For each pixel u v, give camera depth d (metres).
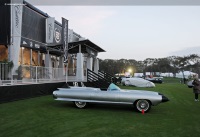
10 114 7.36
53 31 18.78
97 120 6.70
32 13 16.72
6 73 10.72
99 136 5.16
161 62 99.94
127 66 84.44
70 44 16.20
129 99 8.12
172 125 6.26
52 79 14.42
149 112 8.16
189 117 7.37
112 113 7.84
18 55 13.98
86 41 16.02
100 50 20.52
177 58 99.12
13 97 10.41
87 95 8.44
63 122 6.38
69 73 16.45
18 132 5.36
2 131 5.44
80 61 15.71
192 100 11.84
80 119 6.80
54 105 9.28
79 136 5.13
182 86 24.95
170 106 9.63
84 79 16.73
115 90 8.57
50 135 5.16
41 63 18.91
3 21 13.83
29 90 11.56
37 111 7.95
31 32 16.55
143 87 22.11
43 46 18.09
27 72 12.06
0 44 13.79
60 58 20.59
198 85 11.48
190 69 92.50
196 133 5.52
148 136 5.22
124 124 6.29
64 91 8.74
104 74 20.44
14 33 13.83
